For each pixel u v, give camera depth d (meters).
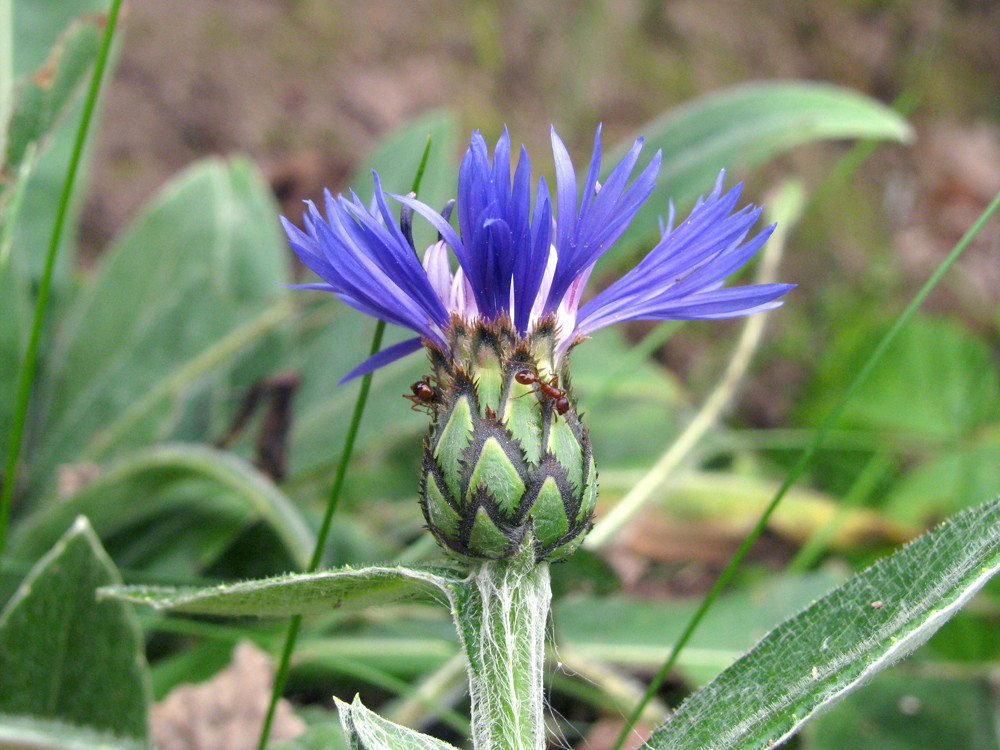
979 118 0.57
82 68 0.20
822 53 0.56
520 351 0.14
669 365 0.38
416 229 0.27
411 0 0.44
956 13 0.61
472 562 0.14
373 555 0.22
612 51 0.48
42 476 0.23
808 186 0.48
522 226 0.14
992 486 0.29
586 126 0.45
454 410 0.14
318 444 0.25
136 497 0.21
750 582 0.26
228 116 0.36
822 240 0.45
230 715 0.19
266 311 0.24
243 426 0.23
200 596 0.14
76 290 0.28
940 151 0.54
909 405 0.33
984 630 0.21
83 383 0.25
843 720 0.21
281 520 0.20
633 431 0.27
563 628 0.21
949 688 0.21
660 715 0.20
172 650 0.21
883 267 0.46
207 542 0.21
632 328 0.38
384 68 0.42
